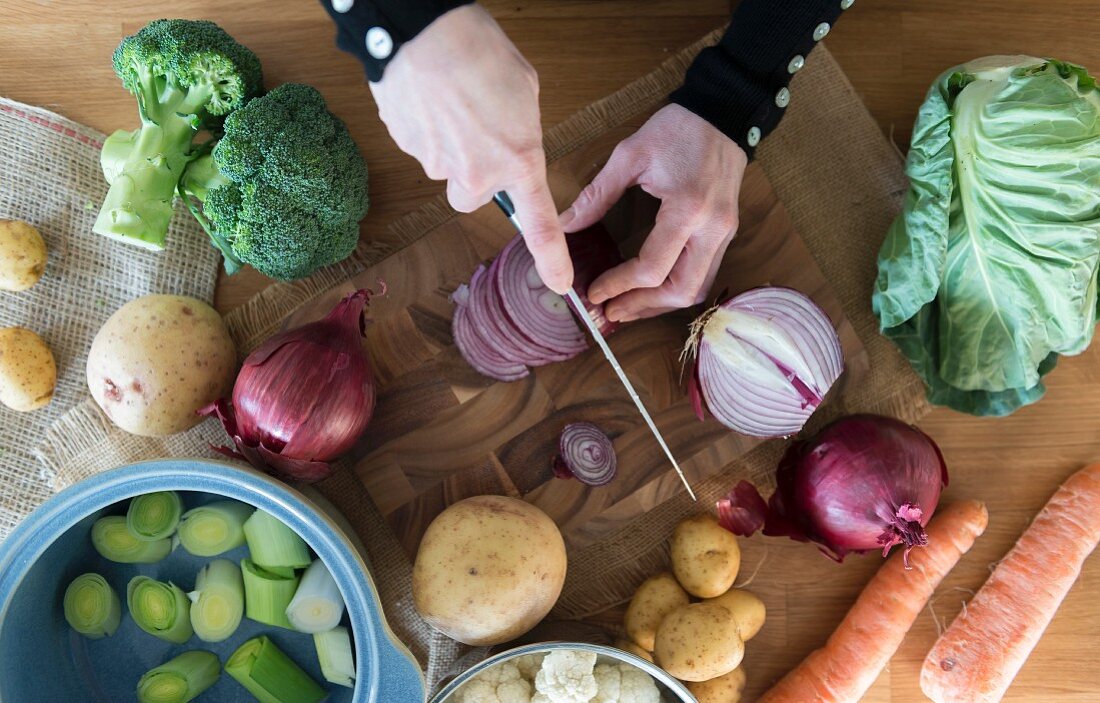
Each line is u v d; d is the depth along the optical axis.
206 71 0.61
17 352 0.64
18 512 0.66
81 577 0.61
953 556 0.67
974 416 0.69
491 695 0.63
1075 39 0.69
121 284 0.67
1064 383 0.69
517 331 0.66
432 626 0.65
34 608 0.59
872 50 0.69
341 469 0.66
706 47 0.63
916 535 0.62
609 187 0.62
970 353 0.66
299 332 0.61
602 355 0.67
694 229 0.60
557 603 0.67
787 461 0.67
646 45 0.68
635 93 0.67
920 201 0.64
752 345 0.64
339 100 0.67
